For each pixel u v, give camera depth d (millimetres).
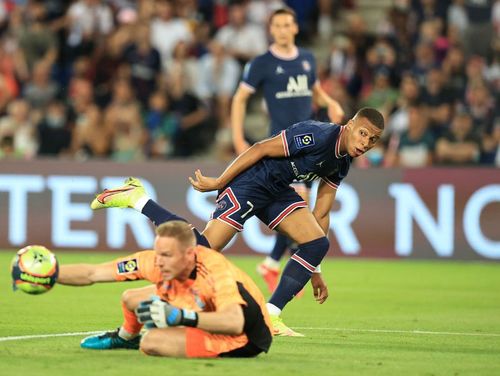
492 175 23594
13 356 10328
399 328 13766
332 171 12508
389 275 21219
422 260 23781
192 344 10047
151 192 24094
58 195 24281
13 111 29000
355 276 20938
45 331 12656
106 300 16453
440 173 23734
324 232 12945
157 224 10945
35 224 24328
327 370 9859
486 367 10352
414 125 27188
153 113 29234
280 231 12727
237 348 10070
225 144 28219
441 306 16547
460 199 23672
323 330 13414
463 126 27297
